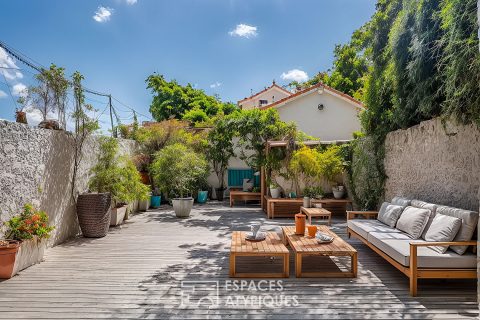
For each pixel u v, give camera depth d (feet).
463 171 15.07
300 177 32.81
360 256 16.98
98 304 11.31
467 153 14.78
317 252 13.74
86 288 12.71
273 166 33.42
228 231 23.38
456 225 12.85
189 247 18.85
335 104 47.50
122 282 13.34
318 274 13.97
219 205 38.09
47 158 18.33
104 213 21.43
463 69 12.69
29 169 16.69
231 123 41.19
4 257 13.55
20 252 14.39
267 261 16.14
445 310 10.79
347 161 30.73
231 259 13.91
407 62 18.54
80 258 16.62
